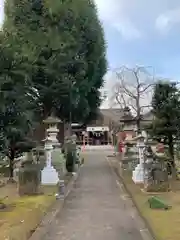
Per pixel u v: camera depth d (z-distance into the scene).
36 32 27.08
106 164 33.09
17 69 11.65
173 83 19.19
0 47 11.28
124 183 19.48
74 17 28.23
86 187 18.86
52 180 18.67
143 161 17.56
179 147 19.25
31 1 28.11
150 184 15.52
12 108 12.12
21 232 9.28
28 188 15.44
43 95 28.11
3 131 12.30
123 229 10.09
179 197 14.02
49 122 20.55
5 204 12.99
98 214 12.16
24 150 19.41
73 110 32.81
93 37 29.92
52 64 26.83
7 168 20.80
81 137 64.75
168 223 9.95
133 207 13.22
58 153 21.84
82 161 34.56
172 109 17.75
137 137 20.02
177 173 19.83
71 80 28.20
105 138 65.25
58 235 9.49
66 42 27.39
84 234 9.59
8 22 27.88
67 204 14.08
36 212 11.88
